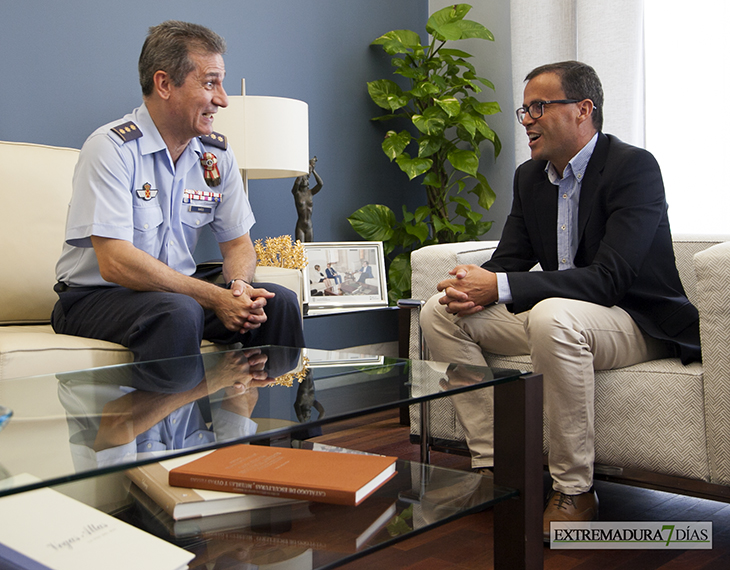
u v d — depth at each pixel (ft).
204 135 6.24
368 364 4.15
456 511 3.23
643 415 5.10
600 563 4.53
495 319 5.79
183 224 6.31
